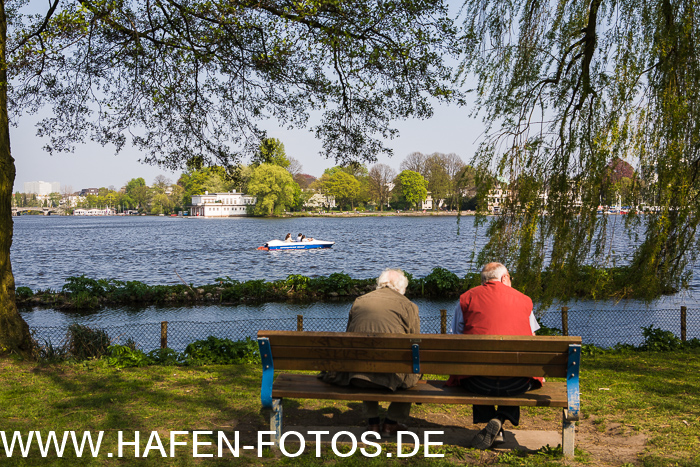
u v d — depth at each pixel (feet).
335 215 555.69
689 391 20.51
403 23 32.86
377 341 13.26
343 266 116.37
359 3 31.68
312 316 57.77
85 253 156.25
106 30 35.55
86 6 30.32
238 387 21.52
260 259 133.59
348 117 38.17
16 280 96.12
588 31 27.32
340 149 39.11
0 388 20.85
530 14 28.71
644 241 26.27
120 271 108.68
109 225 422.41
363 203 597.52
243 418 17.21
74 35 32.65
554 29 27.99
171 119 38.52
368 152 39.37
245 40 35.40
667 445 14.15
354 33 32.07
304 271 106.83
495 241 28.25
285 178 462.60
